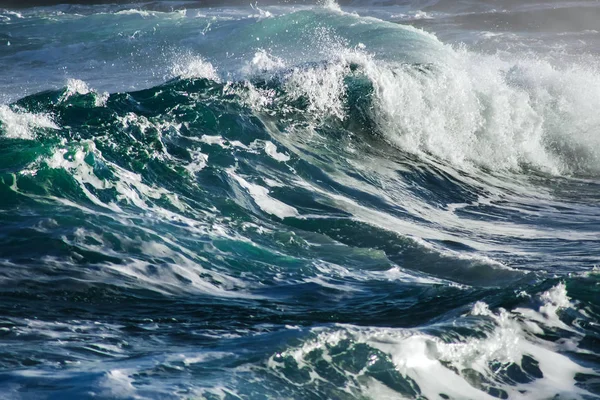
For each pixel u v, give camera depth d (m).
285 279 22.08
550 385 15.12
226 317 18.12
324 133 43.91
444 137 49.41
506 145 51.31
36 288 18.50
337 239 28.48
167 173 31.52
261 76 46.53
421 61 58.50
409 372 14.30
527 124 52.66
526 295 19.06
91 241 22.06
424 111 49.25
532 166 51.25
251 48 77.69
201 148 36.56
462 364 15.12
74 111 37.69
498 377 15.05
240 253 23.66
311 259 24.47
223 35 83.06
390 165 43.28
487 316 17.41
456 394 14.11
